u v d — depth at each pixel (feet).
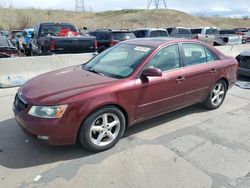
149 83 13.47
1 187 10.07
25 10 163.02
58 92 11.66
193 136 14.37
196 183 10.47
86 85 12.24
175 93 14.99
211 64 17.13
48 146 13.00
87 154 12.37
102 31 43.37
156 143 13.51
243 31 84.89
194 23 189.06
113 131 13.03
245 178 10.83
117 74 13.56
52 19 173.37
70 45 32.58
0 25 122.21
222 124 16.05
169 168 11.39
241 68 26.63
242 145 13.52
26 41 49.42
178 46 15.47
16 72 24.39
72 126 11.37
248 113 18.02
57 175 10.84
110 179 10.62
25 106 11.56
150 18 189.67
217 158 12.24
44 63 26.16
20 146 13.03
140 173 11.03
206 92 17.28
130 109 13.10
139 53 14.35
